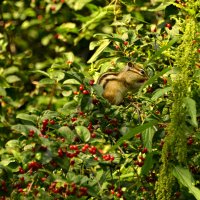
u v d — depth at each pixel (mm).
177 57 8133
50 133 9414
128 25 11672
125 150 9914
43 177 9078
